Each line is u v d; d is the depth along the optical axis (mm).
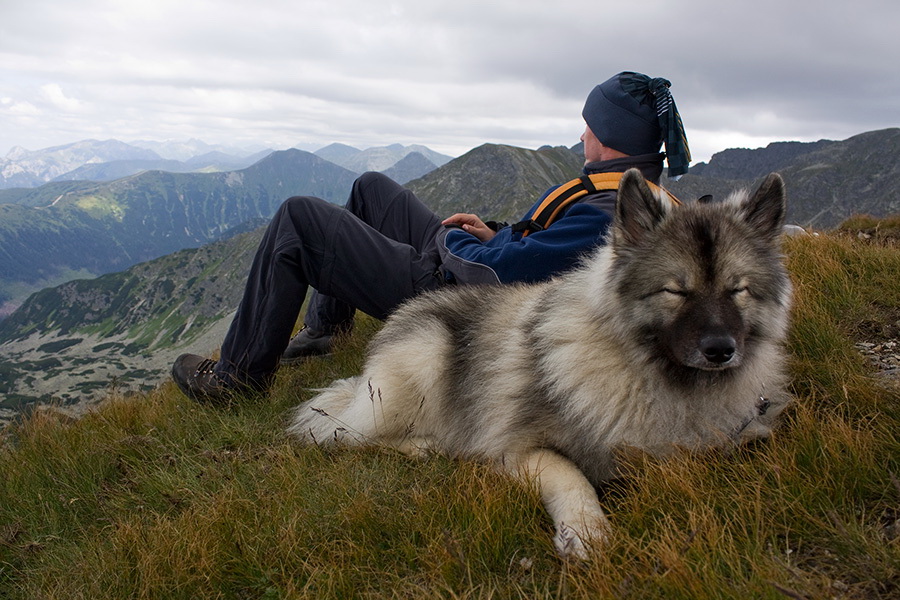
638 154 1612
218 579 1075
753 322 1117
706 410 1155
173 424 1697
